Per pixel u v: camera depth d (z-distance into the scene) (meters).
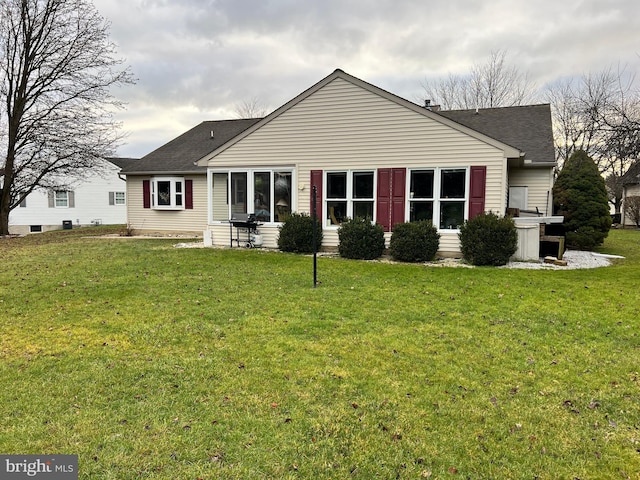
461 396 3.46
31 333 4.89
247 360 4.13
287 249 11.12
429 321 5.36
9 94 16.89
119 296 6.57
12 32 16.44
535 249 9.92
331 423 3.04
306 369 3.92
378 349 4.42
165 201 16.94
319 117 11.21
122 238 15.35
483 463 2.64
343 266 9.09
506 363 4.10
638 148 8.62
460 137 10.02
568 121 25.22
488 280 7.67
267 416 3.11
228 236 12.51
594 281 7.57
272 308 5.93
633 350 4.43
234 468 2.54
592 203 12.60
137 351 4.35
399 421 3.08
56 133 17.14
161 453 2.67
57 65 16.86
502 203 9.83
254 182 12.02
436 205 10.35
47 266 9.07
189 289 7.02
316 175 11.36
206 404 3.28
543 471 2.57
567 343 4.62
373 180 10.86
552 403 3.36
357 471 2.55
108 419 3.04
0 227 17.62
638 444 2.83
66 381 3.65
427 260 9.84
